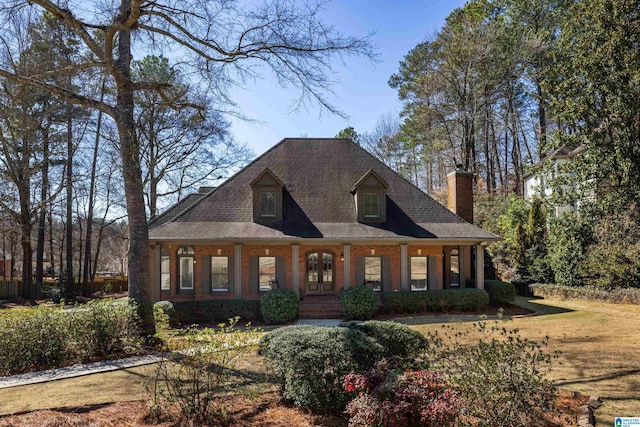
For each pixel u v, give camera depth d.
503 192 40.38
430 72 34.75
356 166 21.17
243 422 5.76
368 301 16.08
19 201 27.34
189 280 18.59
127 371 8.66
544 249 23.81
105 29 10.08
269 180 18.80
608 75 17.50
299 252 18.55
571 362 8.71
